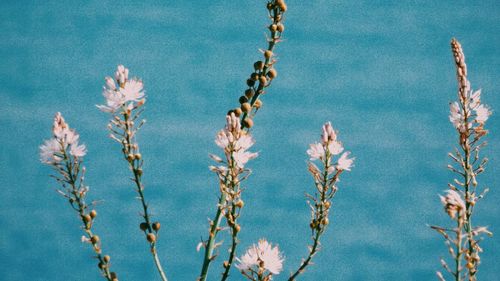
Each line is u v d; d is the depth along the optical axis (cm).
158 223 144
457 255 134
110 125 144
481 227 135
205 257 142
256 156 143
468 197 143
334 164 144
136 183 144
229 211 142
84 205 143
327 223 143
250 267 142
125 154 144
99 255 143
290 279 142
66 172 143
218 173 144
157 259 144
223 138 143
